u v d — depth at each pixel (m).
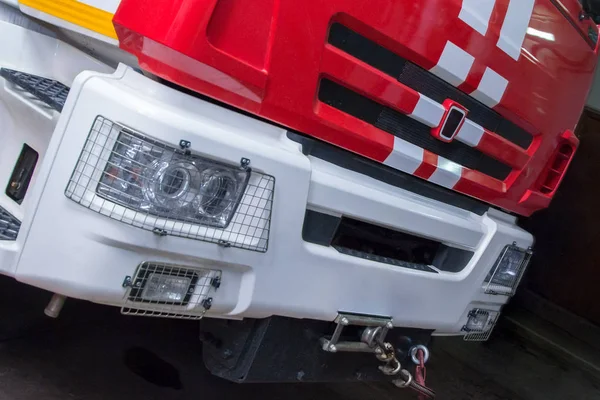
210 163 1.84
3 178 2.31
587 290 6.63
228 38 1.83
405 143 2.47
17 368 2.63
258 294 2.04
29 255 1.82
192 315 1.99
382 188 2.49
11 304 3.13
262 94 1.96
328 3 2.01
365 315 2.45
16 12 2.57
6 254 1.86
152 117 1.74
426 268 2.71
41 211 1.80
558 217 6.84
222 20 1.81
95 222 1.75
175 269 1.89
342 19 2.09
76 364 2.84
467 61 2.49
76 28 2.25
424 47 2.32
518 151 2.99
